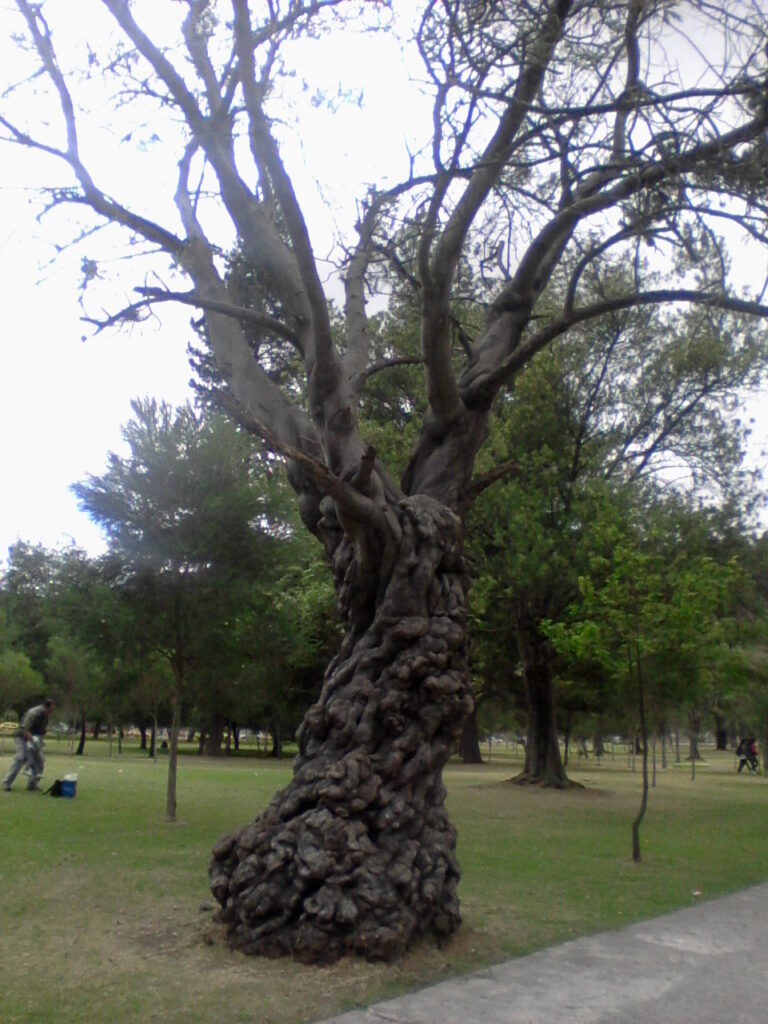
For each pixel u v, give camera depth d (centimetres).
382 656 715
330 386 748
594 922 791
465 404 820
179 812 1493
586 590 1227
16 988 575
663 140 845
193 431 1533
